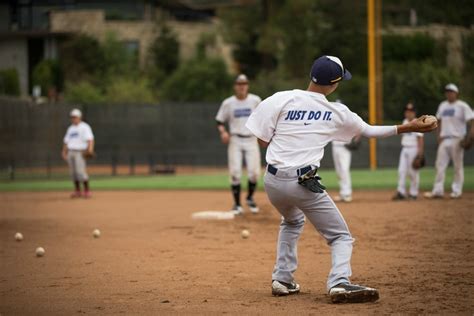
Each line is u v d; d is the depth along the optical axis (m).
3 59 106.19
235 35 108.00
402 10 93.31
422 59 80.69
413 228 26.52
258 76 103.25
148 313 14.18
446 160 37.12
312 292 16.02
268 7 104.38
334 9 99.25
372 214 30.92
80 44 103.75
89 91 95.31
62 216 34.53
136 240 25.61
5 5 110.81
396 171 67.44
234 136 32.72
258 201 39.44
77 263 20.78
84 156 44.97
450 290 15.81
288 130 14.73
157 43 108.81
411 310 13.88
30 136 74.31
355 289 14.59
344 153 37.03
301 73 99.44
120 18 114.06
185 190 50.34
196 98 102.12
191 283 17.33
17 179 67.06
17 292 16.69
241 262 20.41
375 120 67.25
